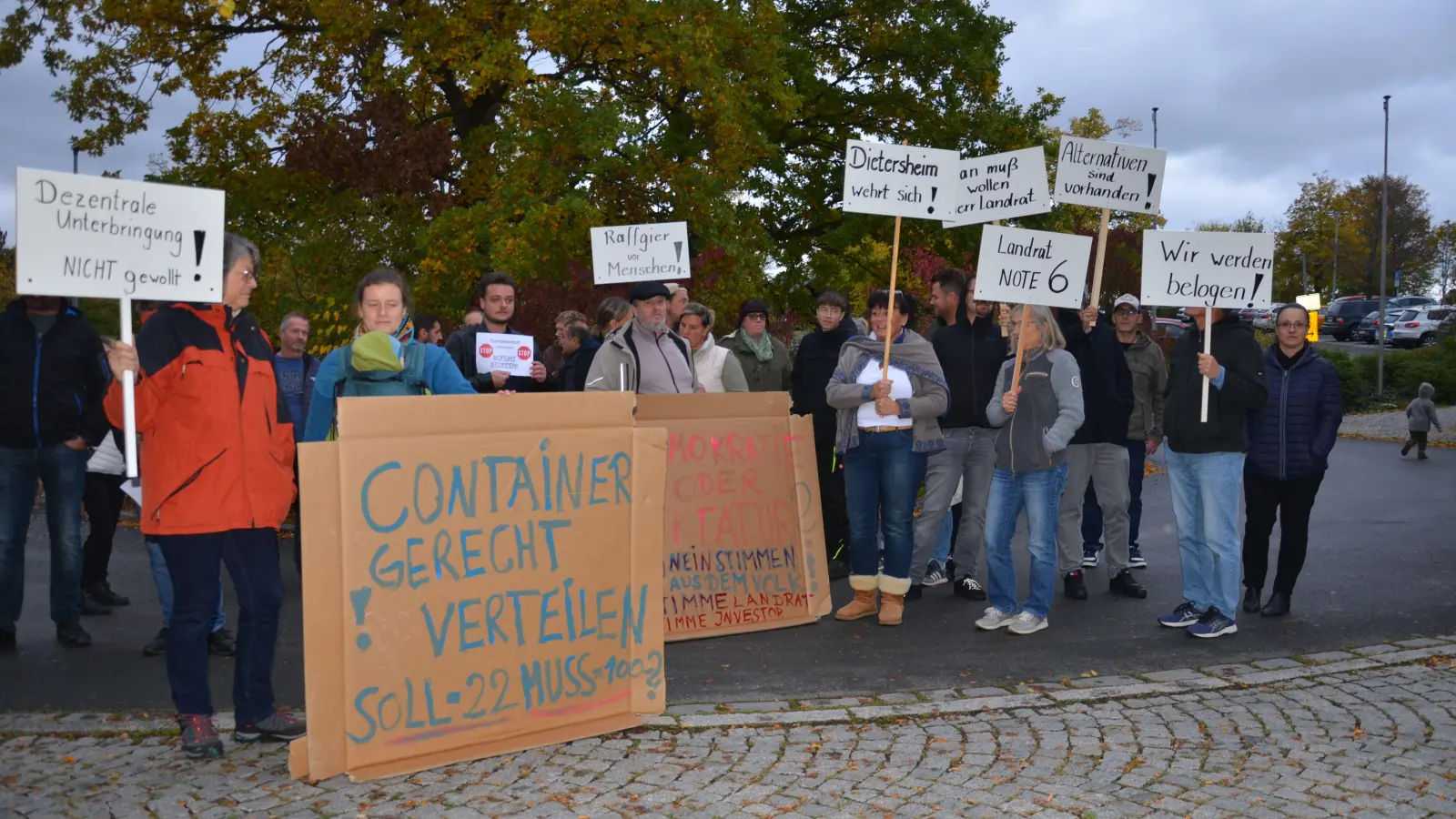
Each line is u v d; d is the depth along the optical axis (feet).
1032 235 22.11
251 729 15.55
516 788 14.14
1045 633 22.49
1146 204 25.40
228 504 14.76
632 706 16.79
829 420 29.22
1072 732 16.20
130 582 28.12
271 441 15.38
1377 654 20.24
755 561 23.45
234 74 60.13
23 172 13.51
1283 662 19.86
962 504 27.17
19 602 21.66
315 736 14.26
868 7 70.79
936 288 26.16
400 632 14.88
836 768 14.82
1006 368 22.93
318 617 14.32
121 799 13.69
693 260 48.60
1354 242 219.20
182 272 14.35
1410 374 102.68
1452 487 47.16
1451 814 13.17
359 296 15.96
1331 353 104.83
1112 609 24.72
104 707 17.75
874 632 22.79
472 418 15.57
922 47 69.36
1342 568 28.73
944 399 23.00
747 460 23.77
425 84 56.29
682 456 23.04
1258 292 21.71
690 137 59.31
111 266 13.94
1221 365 22.20
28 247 13.52
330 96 59.88
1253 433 23.89
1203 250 22.00
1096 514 29.45
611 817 13.19
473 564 15.49
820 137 74.90
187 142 60.18
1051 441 21.74
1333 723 16.46
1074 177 25.41
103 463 23.07
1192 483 22.63
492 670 15.57
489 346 23.68
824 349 29.32
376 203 59.88
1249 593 24.31
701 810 13.43
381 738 14.69
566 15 51.85
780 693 18.52
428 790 14.07
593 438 16.58
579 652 16.31
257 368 15.28
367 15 52.31
